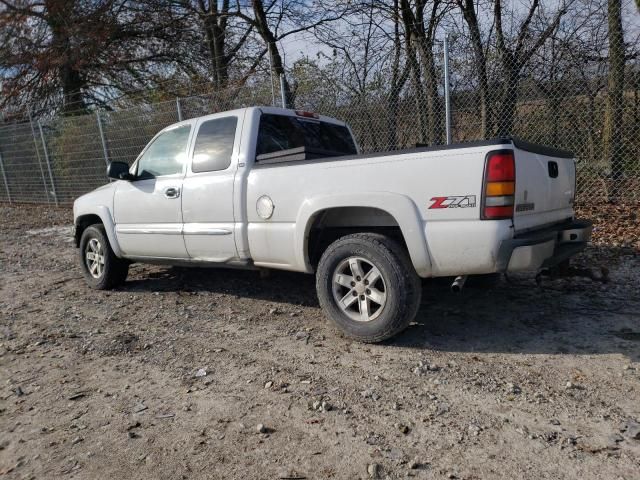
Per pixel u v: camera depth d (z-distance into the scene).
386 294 3.74
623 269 5.38
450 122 7.21
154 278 6.54
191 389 3.37
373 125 8.26
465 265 3.47
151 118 11.40
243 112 4.77
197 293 5.71
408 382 3.29
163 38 18.19
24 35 18.41
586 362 3.44
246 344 4.11
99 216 5.89
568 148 7.81
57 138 13.99
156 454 2.67
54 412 3.18
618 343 3.69
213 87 13.87
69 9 17.53
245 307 5.10
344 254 3.91
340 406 3.04
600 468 2.36
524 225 3.55
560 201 4.21
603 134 7.68
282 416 2.97
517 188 3.39
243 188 4.52
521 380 3.24
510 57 7.79
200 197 4.85
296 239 4.18
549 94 7.76
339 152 5.66
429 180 3.53
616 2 7.41
